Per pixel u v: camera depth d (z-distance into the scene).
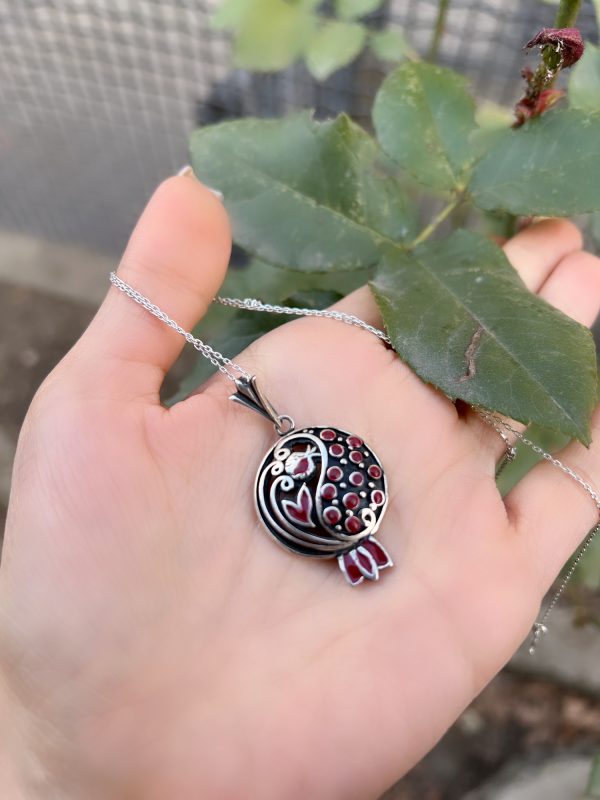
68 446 0.11
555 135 0.12
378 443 0.12
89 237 0.30
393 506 0.12
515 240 0.14
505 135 0.12
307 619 0.11
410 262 0.12
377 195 0.13
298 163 0.13
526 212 0.12
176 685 0.10
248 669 0.11
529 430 0.15
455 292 0.12
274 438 0.12
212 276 0.12
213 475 0.12
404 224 0.13
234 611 0.11
